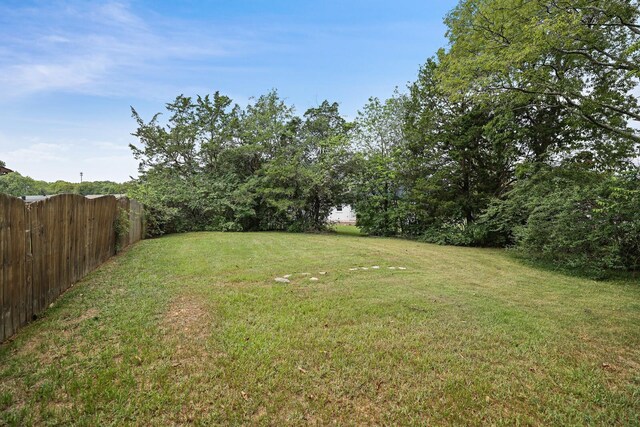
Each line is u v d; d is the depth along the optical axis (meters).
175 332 3.26
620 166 9.34
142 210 11.34
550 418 2.20
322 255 8.28
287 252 8.68
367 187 15.61
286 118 16.84
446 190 13.49
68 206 4.59
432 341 3.25
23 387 2.30
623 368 2.87
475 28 7.50
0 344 2.90
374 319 3.80
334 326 3.55
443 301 4.59
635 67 6.16
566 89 7.68
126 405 2.16
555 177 9.08
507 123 10.98
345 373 2.63
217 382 2.45
